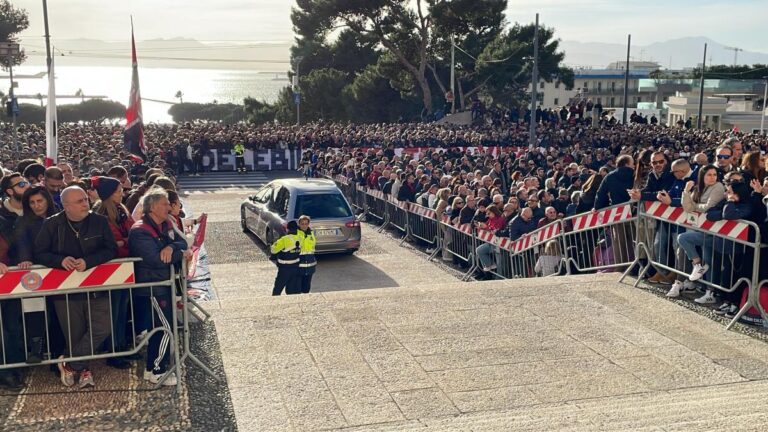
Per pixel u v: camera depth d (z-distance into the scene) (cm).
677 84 10631
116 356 573
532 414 522
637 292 849
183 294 587
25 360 557
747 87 9394
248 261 1433
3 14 4906
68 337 568
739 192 715
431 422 516
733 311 763
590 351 663
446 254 1461
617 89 11675
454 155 2669
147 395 561
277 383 588
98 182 611
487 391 575
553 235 1095
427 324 734
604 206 1002
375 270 1372
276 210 1498
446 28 5034
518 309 784
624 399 559
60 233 550
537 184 1473
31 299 553
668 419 470
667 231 860
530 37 5622
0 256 566
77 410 531
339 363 631
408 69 5347
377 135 3353
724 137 3381
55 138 1277
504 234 1268
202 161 3170
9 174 588
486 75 5231
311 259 1053
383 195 1861
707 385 589
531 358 646
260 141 3238
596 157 2477
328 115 6309
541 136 3456
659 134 3538
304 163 2886
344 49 6688
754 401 512
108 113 10169
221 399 559
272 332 708
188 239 712
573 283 890
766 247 710
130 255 591
